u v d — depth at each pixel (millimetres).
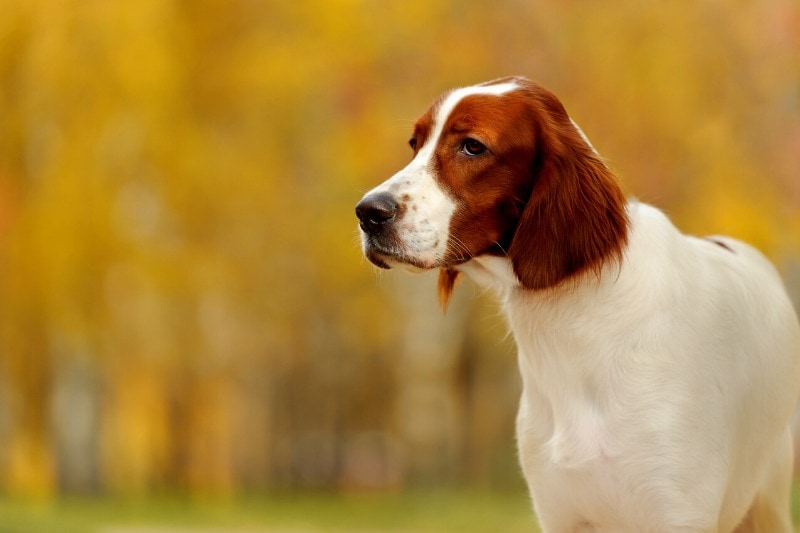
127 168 19781
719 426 4855
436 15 20062
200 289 20844
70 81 18859
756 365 5102
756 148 18188
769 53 18203
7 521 12484
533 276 4855
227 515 16344
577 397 4895
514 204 4988
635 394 4773
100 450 24750
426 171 4992
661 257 4918
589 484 4879
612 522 4918
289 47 20125
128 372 22297
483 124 4930
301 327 24828
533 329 4965
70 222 19047
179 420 24438
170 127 19609
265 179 20828
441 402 28109
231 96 20250
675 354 4801
